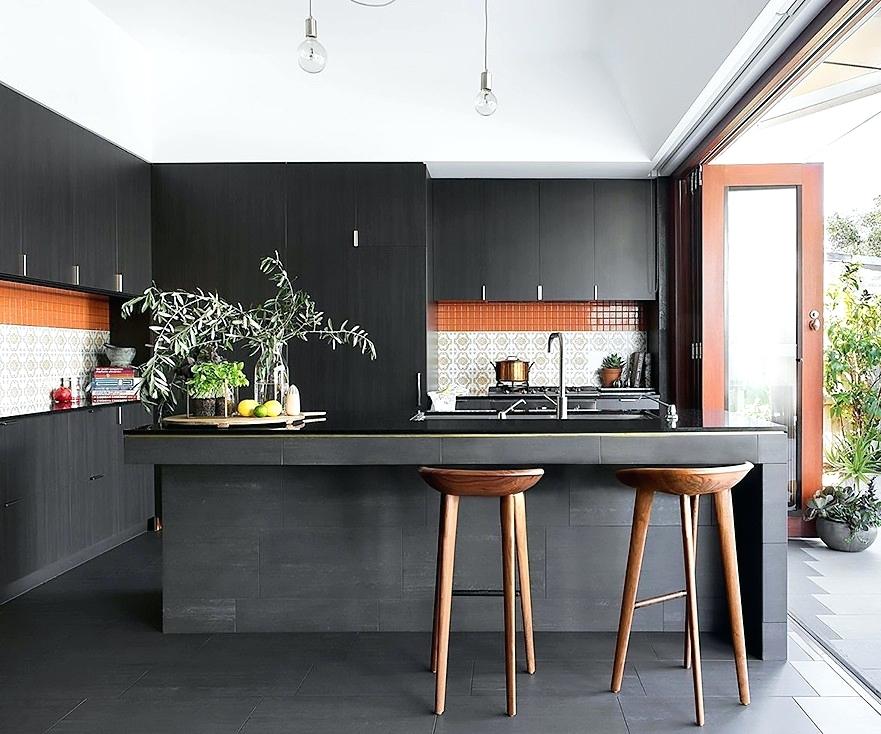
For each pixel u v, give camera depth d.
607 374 7.02
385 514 3.97
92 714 3.08
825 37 3.59
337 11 5.30
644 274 6.69
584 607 3.95
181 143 6.27
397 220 6.23
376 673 3.46
